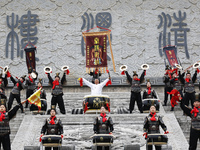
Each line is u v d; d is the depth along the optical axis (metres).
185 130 34.41
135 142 29.34
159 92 52.91
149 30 55.19
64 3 56.41
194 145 26.31
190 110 26.94
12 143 29.55
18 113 40.47
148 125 26.27
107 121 26.45
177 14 55.56
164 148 27.83
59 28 55.75
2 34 55.59
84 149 28.39
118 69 53.97
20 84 40.31
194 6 55.75
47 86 53.34
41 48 55.19
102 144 25.55
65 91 53.59
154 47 54.62
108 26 55.44
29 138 30.19
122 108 41.78
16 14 56.19
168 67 44.06
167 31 55.06
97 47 38.88
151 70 53.91
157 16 55.56
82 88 53.59
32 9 56.28
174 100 28.00
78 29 55.66
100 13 56.00
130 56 54.53
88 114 33.75
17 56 54.91
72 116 32.91
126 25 55.44
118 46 54.78
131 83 38.41
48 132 26.12
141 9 55.84
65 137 29.64
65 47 55.22
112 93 49.56
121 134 30.25
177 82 41.09
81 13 56.12
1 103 27.88
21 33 55.50
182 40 54.62
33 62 45.59
